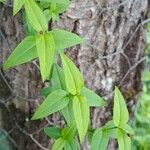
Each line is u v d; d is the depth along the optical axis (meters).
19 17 0.58
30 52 0.45
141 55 0.70
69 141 0.50
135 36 0.66
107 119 0.71
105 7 0.59
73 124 0.48
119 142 0.47
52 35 0.44
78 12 0.57
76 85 0.45
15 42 0.61
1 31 0.61
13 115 0.70
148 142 0.90
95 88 0.67
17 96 0.68
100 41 0.62
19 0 0.44
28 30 0.48
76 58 0.62
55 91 0.46
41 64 0.42
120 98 0.47
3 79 0.66
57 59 0.55
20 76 0.65
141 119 0.92
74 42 0.45
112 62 0.65
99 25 0.60
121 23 0.62
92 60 0.64
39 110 0.45
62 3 0.47
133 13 0.62
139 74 0.72
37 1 0.49
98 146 0.48
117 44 0.64
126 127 0.48
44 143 0.72
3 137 0.74
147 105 0.95
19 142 0.74
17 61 0.44
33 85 0.65
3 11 0.59
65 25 0.58
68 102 0.46
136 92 0.73
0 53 0.63
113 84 0.68
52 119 0.68
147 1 0.64
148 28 0.75
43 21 0.44
